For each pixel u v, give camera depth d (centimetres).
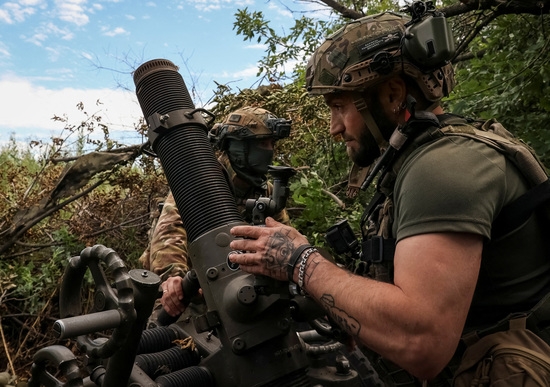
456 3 447
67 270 174
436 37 170
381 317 152
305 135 476
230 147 334
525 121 397
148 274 165
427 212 154
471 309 178
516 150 168
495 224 168
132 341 169
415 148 169
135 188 448
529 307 172
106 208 462
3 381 303
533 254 172
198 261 209
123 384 178
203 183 221
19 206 422
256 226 185
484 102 411
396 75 177
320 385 214
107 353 162
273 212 206
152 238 334
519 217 166
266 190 352
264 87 486
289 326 193
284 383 192
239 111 341
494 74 427
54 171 451
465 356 174
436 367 151
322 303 166
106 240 465
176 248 322
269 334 190
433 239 152
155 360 204
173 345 221
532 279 173
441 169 157
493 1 386
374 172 175
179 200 223
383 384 237
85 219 465
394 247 178
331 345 241
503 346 166
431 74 178
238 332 192
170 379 190
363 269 205
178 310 237
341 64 177
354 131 183
